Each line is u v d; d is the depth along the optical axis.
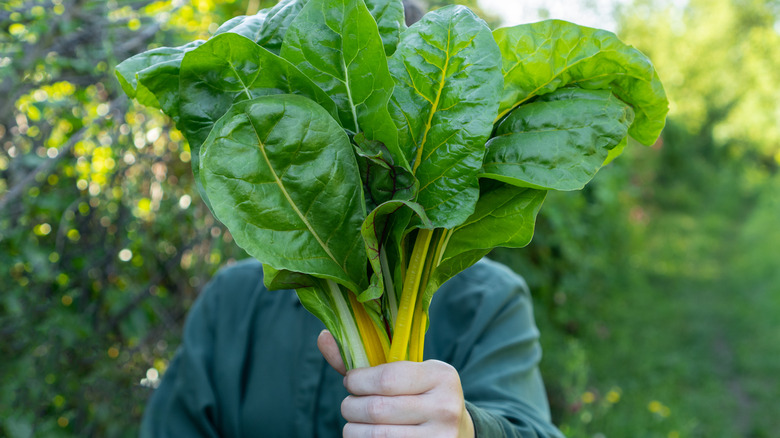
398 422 0.66
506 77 0.75
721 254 10.18
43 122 1.74
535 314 4.05
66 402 1.85
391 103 0.69
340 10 0.66
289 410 1.18
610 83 0.76
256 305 1.28
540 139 0.72
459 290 1.24
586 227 4.75
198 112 0.65
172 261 1.97
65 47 1.70
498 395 1.09
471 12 0.71
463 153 0.66
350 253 0.67
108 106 1.78
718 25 18.58
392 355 0.71
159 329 2.01
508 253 3.90
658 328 5.62
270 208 0.62
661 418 3.62
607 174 4.93
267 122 0.62
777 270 8.57
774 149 24.00
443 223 0.66
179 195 1.90
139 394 1.97
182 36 1.84
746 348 5.43
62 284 1.80
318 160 0.64
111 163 1.83
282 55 0.67
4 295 1.68
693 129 17.62
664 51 17.56
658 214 12.10
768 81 19.31
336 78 0.67
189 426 1.21
